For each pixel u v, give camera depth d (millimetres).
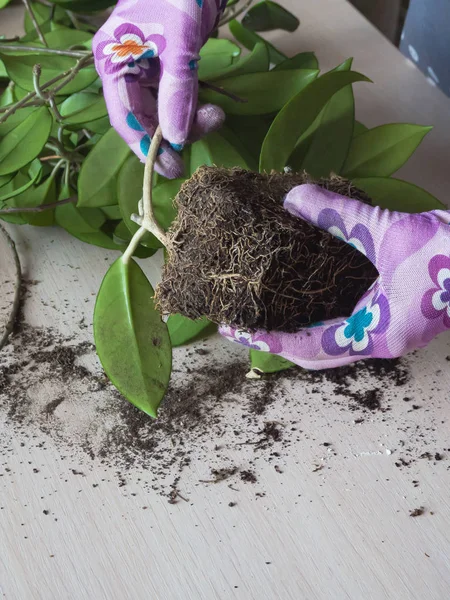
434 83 566
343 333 334
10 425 374
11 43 476
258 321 321
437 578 322
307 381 390
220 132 422
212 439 369
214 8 374
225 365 398
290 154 396
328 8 630
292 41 600
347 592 319
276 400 383
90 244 461
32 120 409
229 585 321
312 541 333
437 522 339
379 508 344
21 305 426
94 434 371
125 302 361
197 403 382
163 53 356
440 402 381
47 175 481
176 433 371
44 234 467
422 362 397
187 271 323
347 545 332
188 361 400
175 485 352
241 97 419
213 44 477
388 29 798
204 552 331
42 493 349
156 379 348
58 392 388
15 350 405
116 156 406
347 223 319
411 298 318
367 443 366
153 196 385
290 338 340
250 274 311
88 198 400
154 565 327
